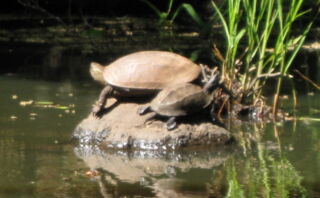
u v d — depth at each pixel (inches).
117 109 436.1
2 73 676.7
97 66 457.4
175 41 891.4
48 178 355.3
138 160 394.3
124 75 427.2
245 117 511.2
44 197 323.6
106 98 438.3
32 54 797.9
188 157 400.2
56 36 949.8
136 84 423.5
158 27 1024.9
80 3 1134.4
